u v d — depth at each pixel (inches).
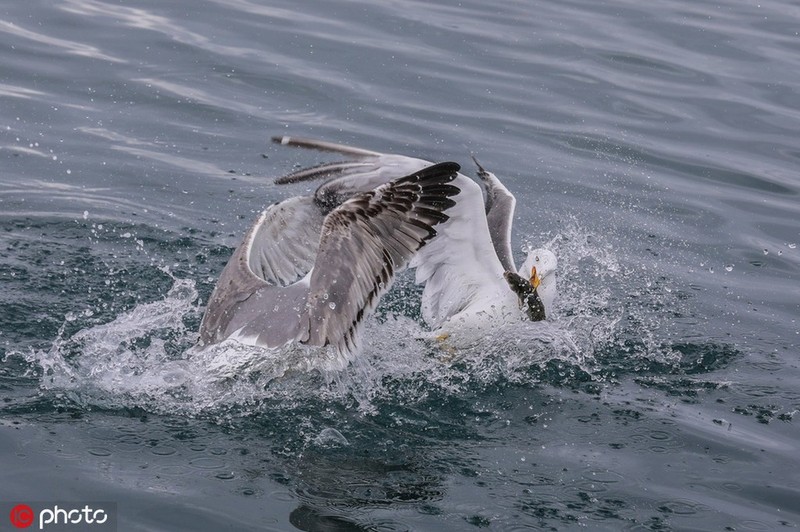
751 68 837.8
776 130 752.3
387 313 542.6
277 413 416.2
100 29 813.9
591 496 375.2
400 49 823.1
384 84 770.8
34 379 427.5
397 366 470.6
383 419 422.6
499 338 501.4
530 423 429.4
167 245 574.2
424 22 876.6
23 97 714.8
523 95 773.3
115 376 432.8
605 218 642.8
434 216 396.8
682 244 621.6
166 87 743.1
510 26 885.8
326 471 379.6
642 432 424.8
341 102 741.3
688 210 658.8
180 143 685.3
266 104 733.9
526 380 467.2
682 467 399.5
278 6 884.0
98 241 570.3
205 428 401.4
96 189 626.5
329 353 406.3
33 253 548.1
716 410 447.8
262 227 467.2
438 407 438.0
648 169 699.4
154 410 410.6
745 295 566.6
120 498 350.6
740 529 360.5
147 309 505.4
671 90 797.2
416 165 458.3
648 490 381.4
